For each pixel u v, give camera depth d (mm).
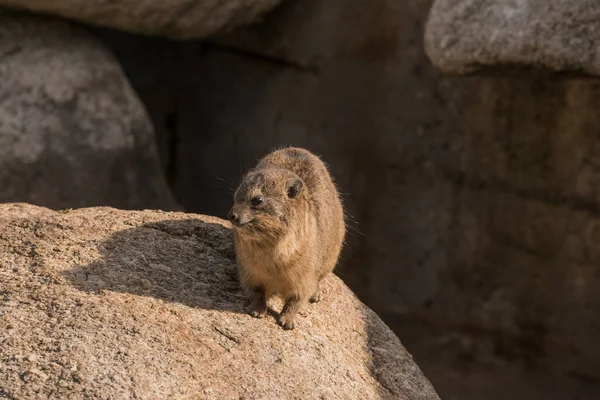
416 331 24203
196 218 13984
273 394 11023
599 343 21594
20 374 10320
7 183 21391
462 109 23000
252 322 12102
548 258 22125
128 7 22609
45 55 22469
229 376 11047
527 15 18719
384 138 24344
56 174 21969
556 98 21328
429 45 20734
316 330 12719
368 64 24422
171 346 11117
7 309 11258
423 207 23938
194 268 12805
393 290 24656
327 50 24969
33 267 12109
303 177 13180
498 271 22969
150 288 12109
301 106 25656
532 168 22078
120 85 23359
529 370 22625
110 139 22766
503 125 22375
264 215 11898
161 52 28094
